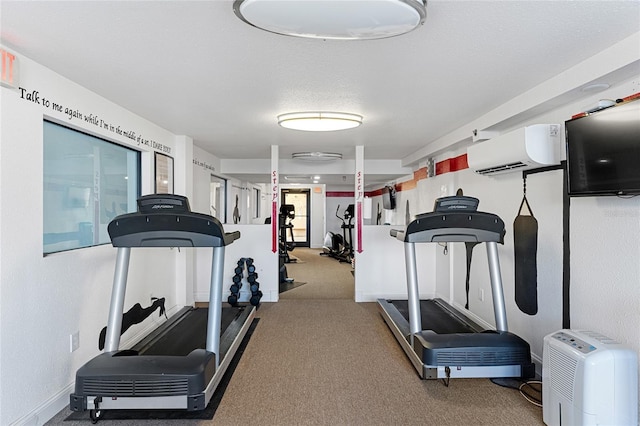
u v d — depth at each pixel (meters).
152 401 2.45
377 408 2.73
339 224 14.00
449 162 5.45
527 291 3.57
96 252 3.17
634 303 2.36
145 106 3.66
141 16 1.92
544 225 3.31
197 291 6.04
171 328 4.16
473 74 2.76
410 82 2.95
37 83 2.53
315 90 3.15
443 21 1.96
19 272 2.35
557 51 2.35
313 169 7.60
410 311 3.43
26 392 2.39
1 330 2.22
